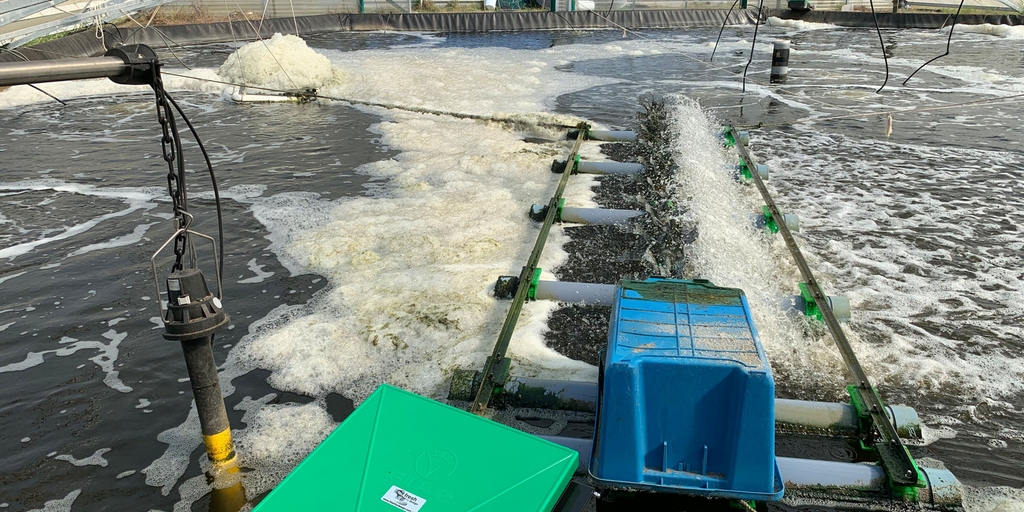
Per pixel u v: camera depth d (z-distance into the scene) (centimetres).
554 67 1761
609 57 1934
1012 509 328
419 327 504
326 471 276
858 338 490
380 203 775
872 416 375
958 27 2341
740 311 346
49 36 1702
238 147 1048
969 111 1200
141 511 350
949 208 748
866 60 1792
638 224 681
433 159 953
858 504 337
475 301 538
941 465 367
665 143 965
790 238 609
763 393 292
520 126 1116
